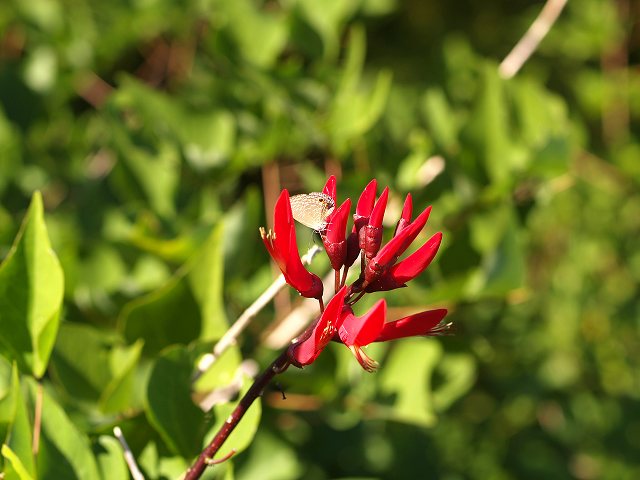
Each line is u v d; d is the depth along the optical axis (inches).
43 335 18.6
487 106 27.3
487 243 27.5
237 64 29.2
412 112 35.6
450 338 29.5
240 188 32.3
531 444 46.2
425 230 27.2
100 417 20.7
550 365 46.5
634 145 45.9
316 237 25.5
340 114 27.4
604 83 48.6
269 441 26.2
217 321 21.4
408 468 38.7
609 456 48.4
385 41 67.1
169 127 28.3
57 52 35.1
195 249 25.2
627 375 49.1
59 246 28.4
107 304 25.4
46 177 34.0
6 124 33.9
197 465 15.9
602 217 48.9
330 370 25.2
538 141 29.9
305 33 30.1
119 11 35.0
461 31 68.1
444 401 29.2
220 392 20.7
